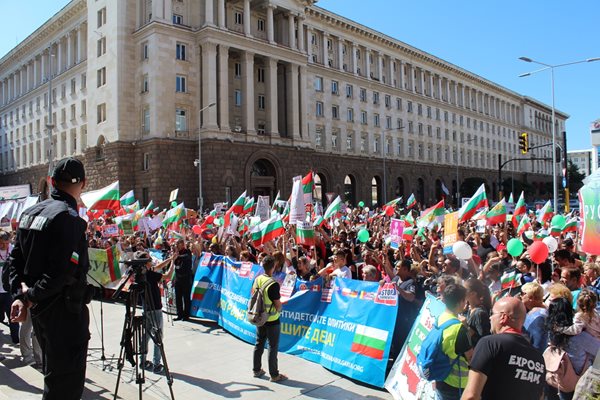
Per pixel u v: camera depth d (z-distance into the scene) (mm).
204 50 44781
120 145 44500
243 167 45500
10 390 6426
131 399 6668
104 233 19062
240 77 49344
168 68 43625
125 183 44562
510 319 3881
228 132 44781
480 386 3676
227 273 11773
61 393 3971
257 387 7609
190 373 8312
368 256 10805
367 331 7934
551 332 5461
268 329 7891
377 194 66438
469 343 4770
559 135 127188
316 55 58844
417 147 74312
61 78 57688
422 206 74625
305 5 53969
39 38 62406
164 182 42750
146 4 45719
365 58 65750
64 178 4070
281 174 48812
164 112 43219
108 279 12477
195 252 13719
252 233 13742
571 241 12859
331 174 58156
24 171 66938
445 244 10883
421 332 6391
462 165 85312
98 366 8641
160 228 22016
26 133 67250
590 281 8000
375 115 66875
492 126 96375
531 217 23719
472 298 5676
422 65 76500
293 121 51094
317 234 13914
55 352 3918
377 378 7492
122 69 45188
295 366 8625
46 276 3707
